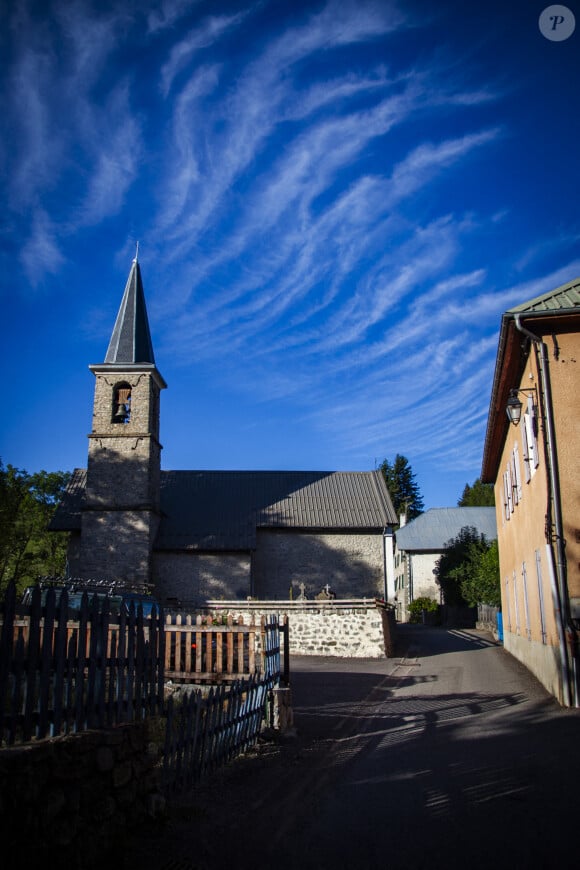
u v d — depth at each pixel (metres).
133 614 6.30
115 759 5.57
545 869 4.91
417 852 5.32
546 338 13.59
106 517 31.25
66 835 4.79
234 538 32.81
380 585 33.78
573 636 12.30
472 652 24.81
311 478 38.59
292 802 6.74
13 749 4.41
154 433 33.12
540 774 7.48
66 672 5.23
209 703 7.88
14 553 40.72
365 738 10.12
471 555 44.56
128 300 34.59
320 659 23.62
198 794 7.00
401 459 90.00
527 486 16.38
